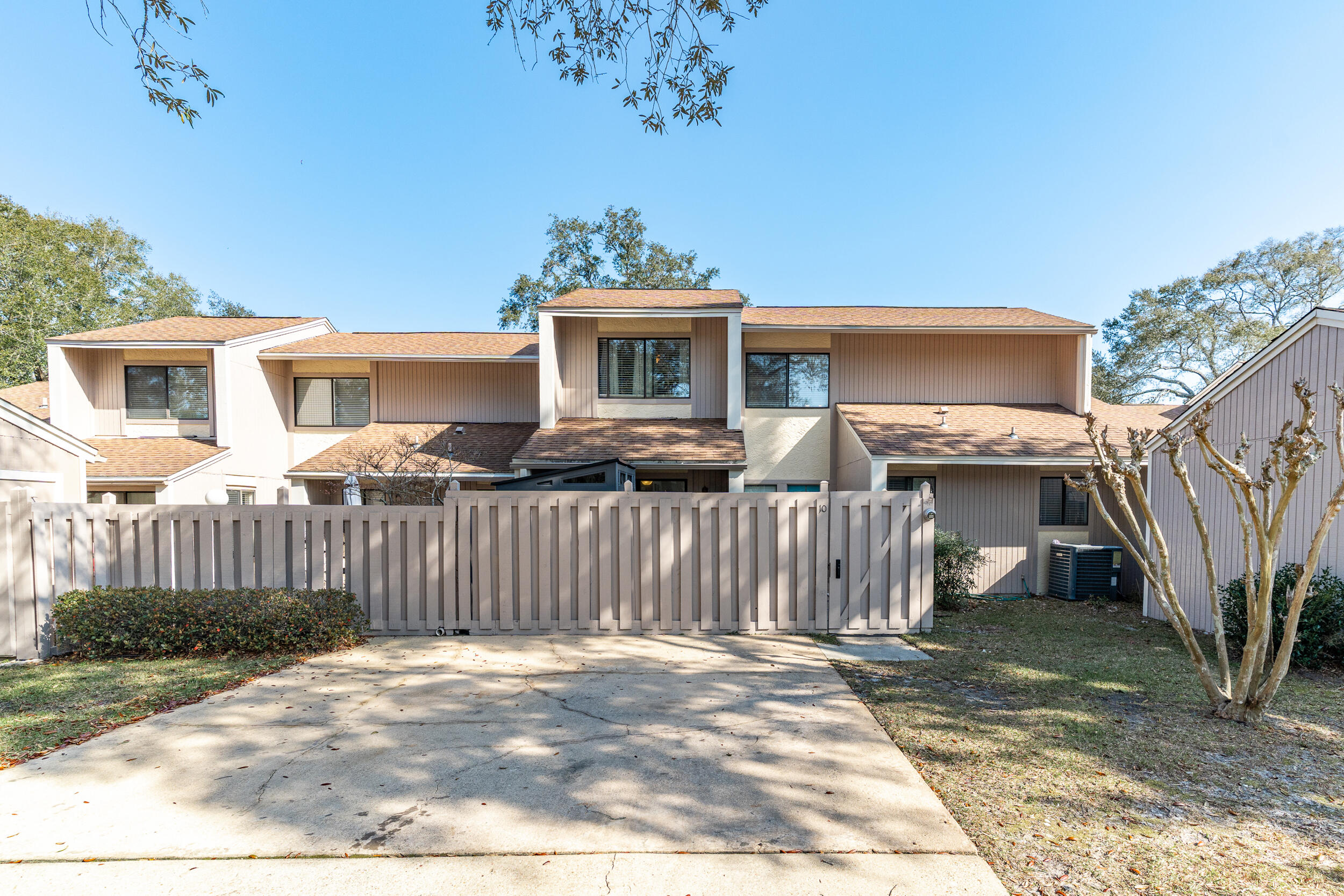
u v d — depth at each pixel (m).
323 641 6.62
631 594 7.43
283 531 7.36
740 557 7.48
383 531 7.41
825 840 3.05
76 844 3.01
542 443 13.12
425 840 3.04
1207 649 7.33
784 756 4.04
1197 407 9.04
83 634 6.33
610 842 3.02
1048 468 13.19
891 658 6.54
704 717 4.73
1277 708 5.08
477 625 7.40
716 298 15.49
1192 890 2.69
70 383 14.95
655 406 15.13
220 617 6.49
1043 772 3.82
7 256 27.77
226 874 2.78
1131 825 3.22
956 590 10.59
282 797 3.48
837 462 14.75
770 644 7.03
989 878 2.76
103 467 13.26
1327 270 28.69
